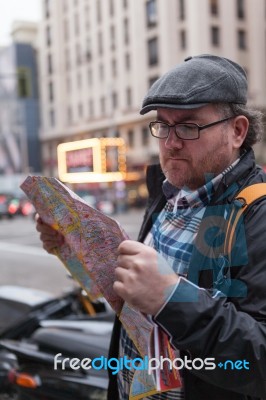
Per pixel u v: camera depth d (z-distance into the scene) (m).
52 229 1.69
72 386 2.26
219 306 1.03
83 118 43.28
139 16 35.00
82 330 2.75
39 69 49.50
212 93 1.18
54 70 46.66
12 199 31.95
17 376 2.48
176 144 1.23
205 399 1.15
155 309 1.02
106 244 1.19
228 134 1.25
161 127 1.27
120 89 38.12
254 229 1.12
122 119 37.62
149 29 34.12
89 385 2.21
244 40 32.50
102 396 2.15
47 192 1.32
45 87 48.31
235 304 1.10
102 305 3.35
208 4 30.89
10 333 3.19
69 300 3.63
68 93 45.56
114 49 38.38
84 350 2.39
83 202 1.21
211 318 1.02
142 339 1.17
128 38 36.69
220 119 1.22
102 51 40.06
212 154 1.22
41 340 2.54
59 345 2.47
